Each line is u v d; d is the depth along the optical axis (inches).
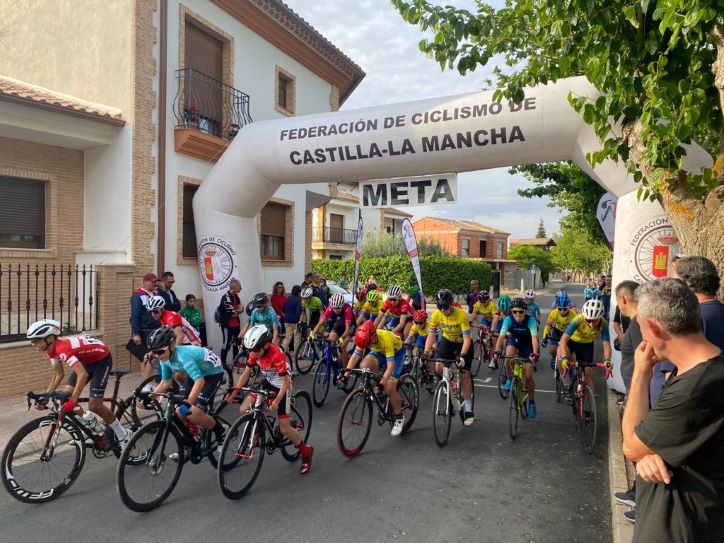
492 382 347.9
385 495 166.2
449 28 211.3
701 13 118.5
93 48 366.0
